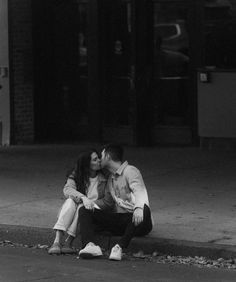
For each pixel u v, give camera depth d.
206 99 15.45
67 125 17.50
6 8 16.50
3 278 8.26
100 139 16.97
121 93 16.69
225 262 8.84
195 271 8.54
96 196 9.36
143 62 16.19
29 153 15.83
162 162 14.46
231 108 15.23
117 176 9.20
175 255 9.14
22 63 16.91
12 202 11.52
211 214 10.56
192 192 11.97
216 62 15.61
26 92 17.06
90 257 9.04
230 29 15.39
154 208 10.95
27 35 16.97
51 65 17.47
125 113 16.67
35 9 17.12
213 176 13.16
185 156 15.04
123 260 9.05
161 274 8.41
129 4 16.33
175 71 16.12
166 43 16.14
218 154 15.16
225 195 11.74
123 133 16.64
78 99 17.34
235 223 10.06
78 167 9.40
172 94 16.22
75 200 9.34
